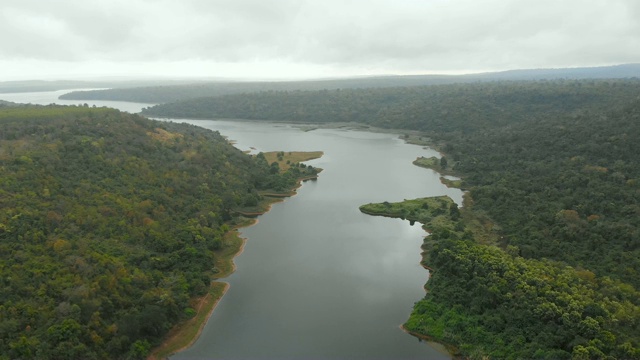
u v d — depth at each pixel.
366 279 112.88
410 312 98.12
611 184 150.75
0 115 174.38
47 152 137.88
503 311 88.19
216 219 141.38
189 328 91.38
